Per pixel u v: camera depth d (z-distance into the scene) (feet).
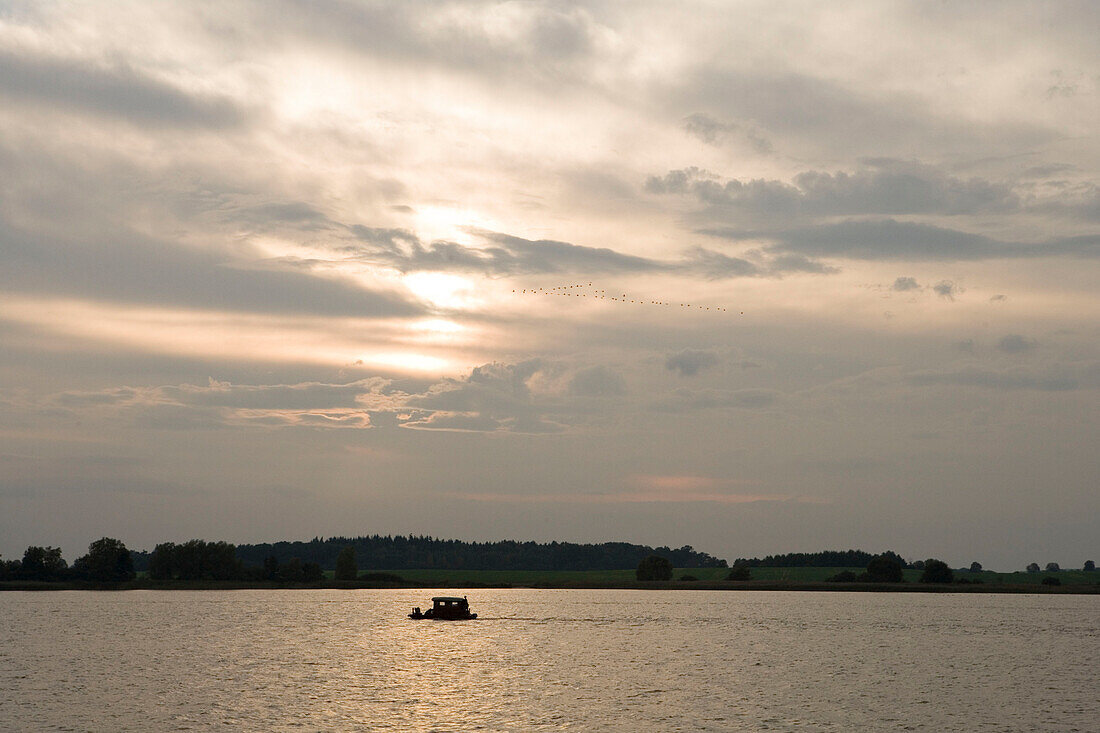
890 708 247.91
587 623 540.52
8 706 240.73
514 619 570.46
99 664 327.67
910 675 313.94
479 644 405.59
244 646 389.39
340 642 408.87
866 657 368.07
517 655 363.56
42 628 472.85
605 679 295.69
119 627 481.46
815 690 277.03
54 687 272.92
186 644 396.57
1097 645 422.82
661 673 311.88
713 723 224.53
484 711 236.84
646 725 221.05
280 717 227.20
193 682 283.38
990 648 407.03
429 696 258.16
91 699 251.60
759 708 245.04
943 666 339.57
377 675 299.99
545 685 280.92
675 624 538.06
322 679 290.56
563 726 219.00
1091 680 303.89
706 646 407.44
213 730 212.43
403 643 406.62
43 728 214.28
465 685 279.49
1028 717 237.25
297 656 354.13
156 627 482.69
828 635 468.34
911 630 503.20
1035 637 462.60
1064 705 254.88
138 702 246.88
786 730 217.97
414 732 211.00
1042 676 313.94
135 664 327.67
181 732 210.18
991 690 280.72
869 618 599.98
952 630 504.43
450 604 557.74
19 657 348.38
